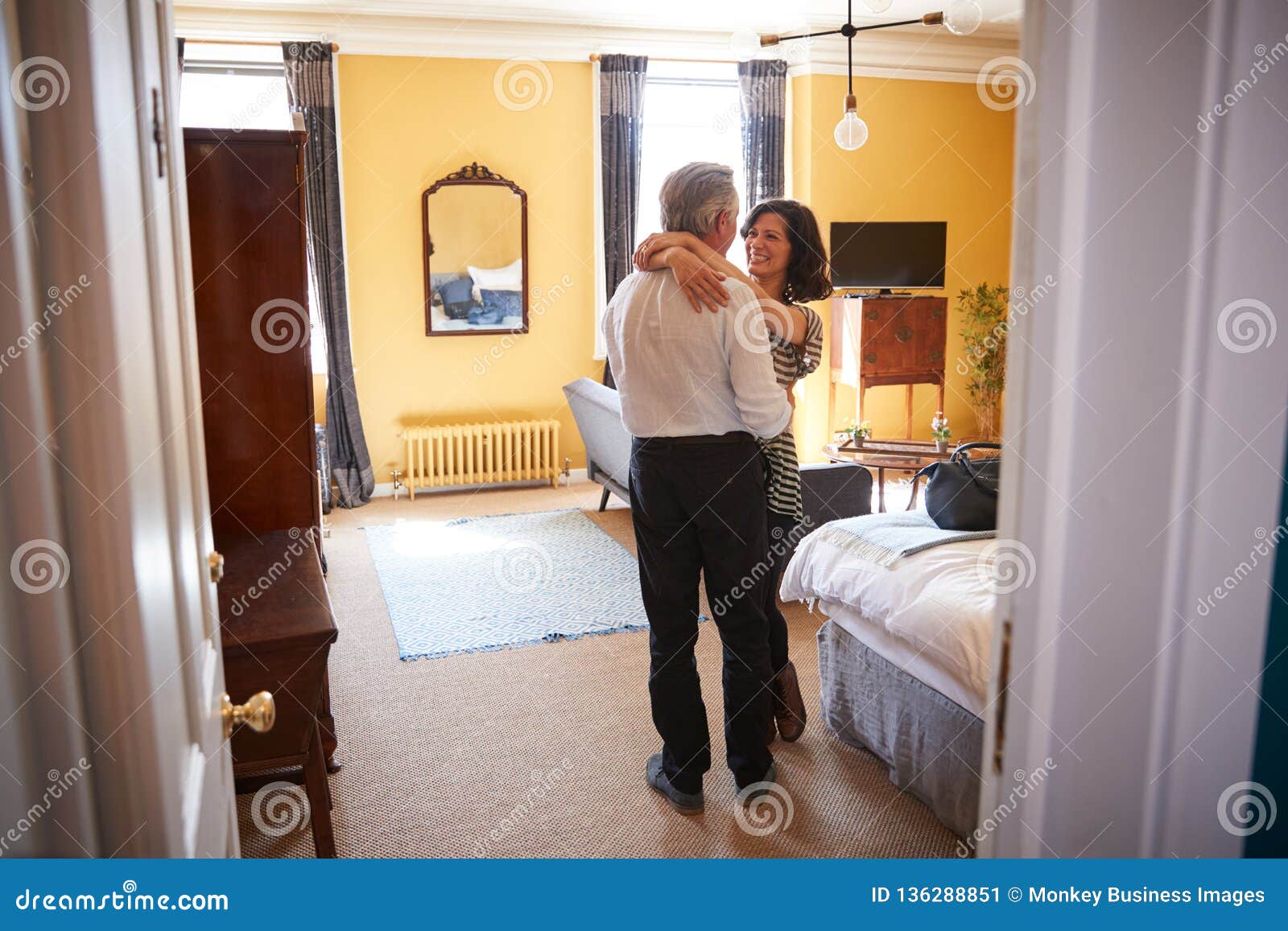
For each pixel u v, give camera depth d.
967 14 3.90
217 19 5.61
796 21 6.30
